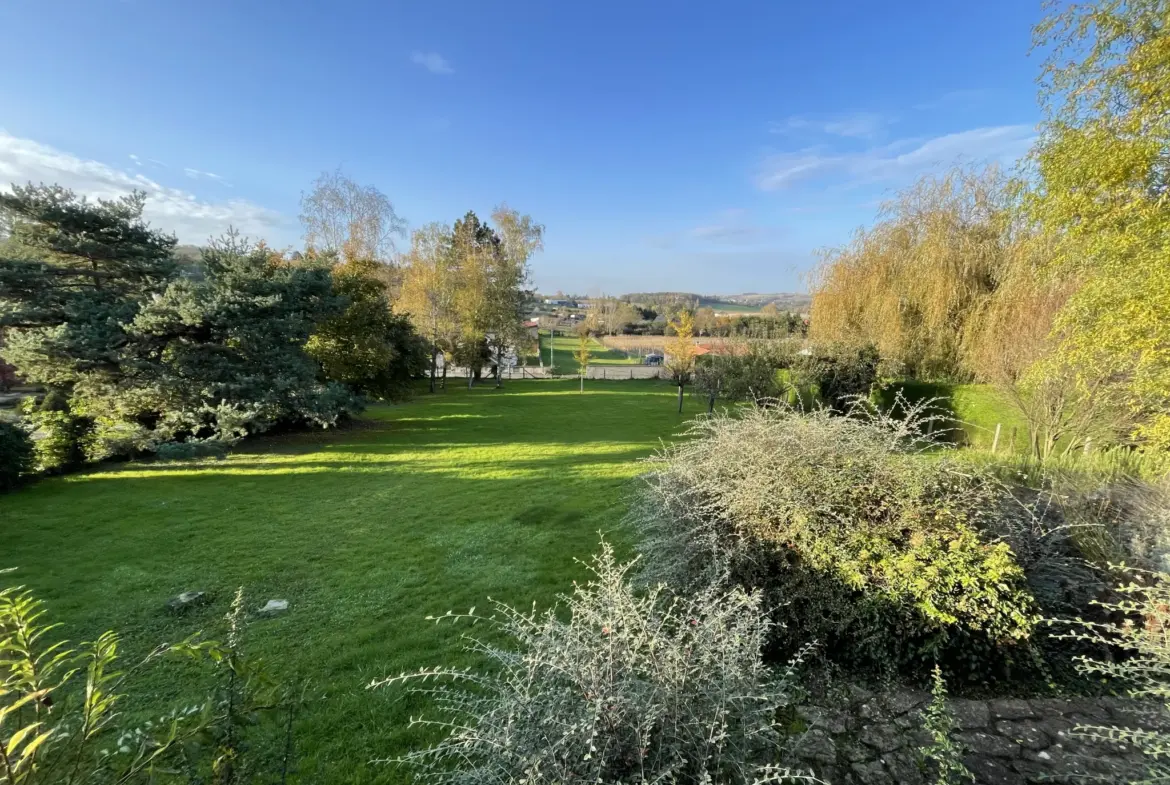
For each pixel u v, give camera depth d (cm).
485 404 2169
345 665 352
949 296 1223
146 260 1140
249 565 537
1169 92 473
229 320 1070
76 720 144
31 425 934
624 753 177
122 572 524
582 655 202
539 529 627
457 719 288
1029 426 923
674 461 425
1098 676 292
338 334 1560
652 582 356
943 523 312
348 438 1365
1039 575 319
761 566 319
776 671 294
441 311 2780
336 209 2517
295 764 229
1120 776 222
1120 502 404
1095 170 530
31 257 1055
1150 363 552
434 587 479
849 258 1480
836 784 230
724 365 1642
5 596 141
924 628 285
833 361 1416
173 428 1062
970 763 236
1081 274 685
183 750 148
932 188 1303
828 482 330
